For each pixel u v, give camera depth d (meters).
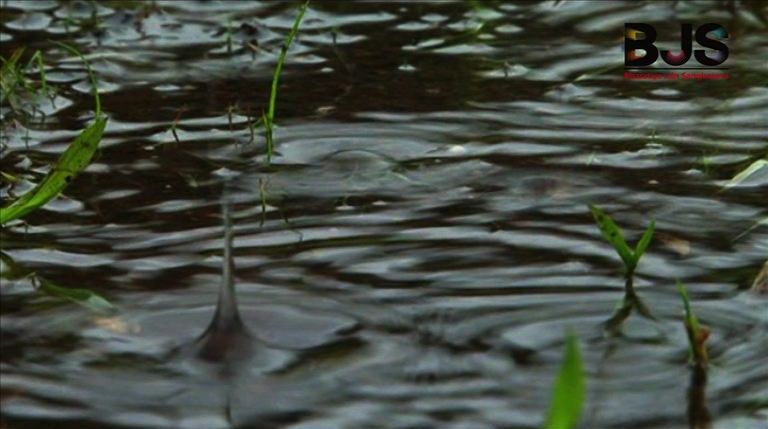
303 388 2.86
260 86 4.64
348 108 4.44
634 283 3.33
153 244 3.53
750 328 3.13
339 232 3.60
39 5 5.38
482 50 4.93
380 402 2.82
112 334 3.07
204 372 2.92
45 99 4.54
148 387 2.86
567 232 3.61
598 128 4.30
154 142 4.20
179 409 2.78
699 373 2.94
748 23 5.17
